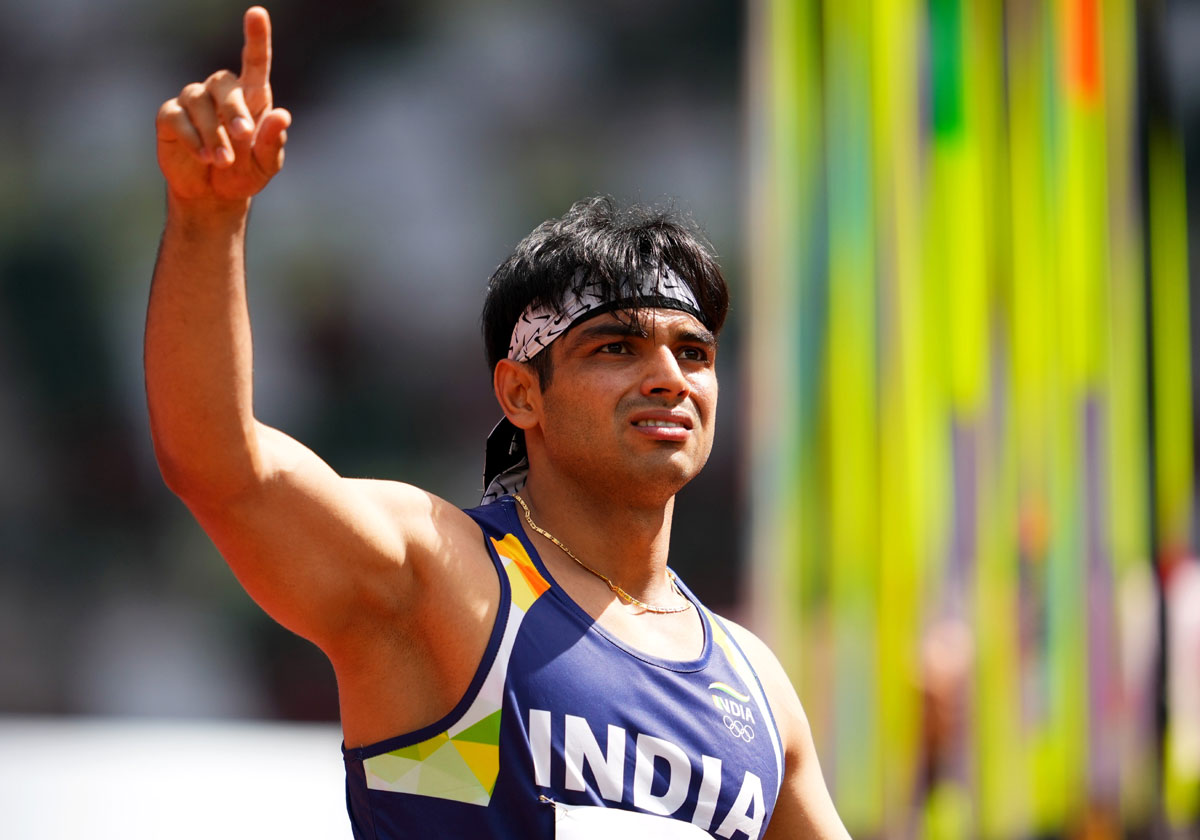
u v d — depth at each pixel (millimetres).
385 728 5852
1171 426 19344
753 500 16734
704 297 6777
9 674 15094
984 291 18000
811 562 16781
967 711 17312
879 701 16844
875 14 17672
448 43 16594
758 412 16797
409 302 16297
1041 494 18203
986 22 18375
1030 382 18266
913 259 17594
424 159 16438
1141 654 18688
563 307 6582
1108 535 18672
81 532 15523
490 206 16516
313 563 5449
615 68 16906
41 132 15797
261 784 14898
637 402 6477
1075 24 19094
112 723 15117
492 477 7191
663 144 16906
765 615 16578
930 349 17594
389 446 16125
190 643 15469
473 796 5727
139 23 15961
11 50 15766
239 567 5434
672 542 16547
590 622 6211
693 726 6203
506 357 7020
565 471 6629
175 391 5023
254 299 15875
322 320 16078
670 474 6484
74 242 15820
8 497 15383
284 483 5348
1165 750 18578
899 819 16766
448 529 6078
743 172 17047
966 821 17156
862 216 17375
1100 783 18156
